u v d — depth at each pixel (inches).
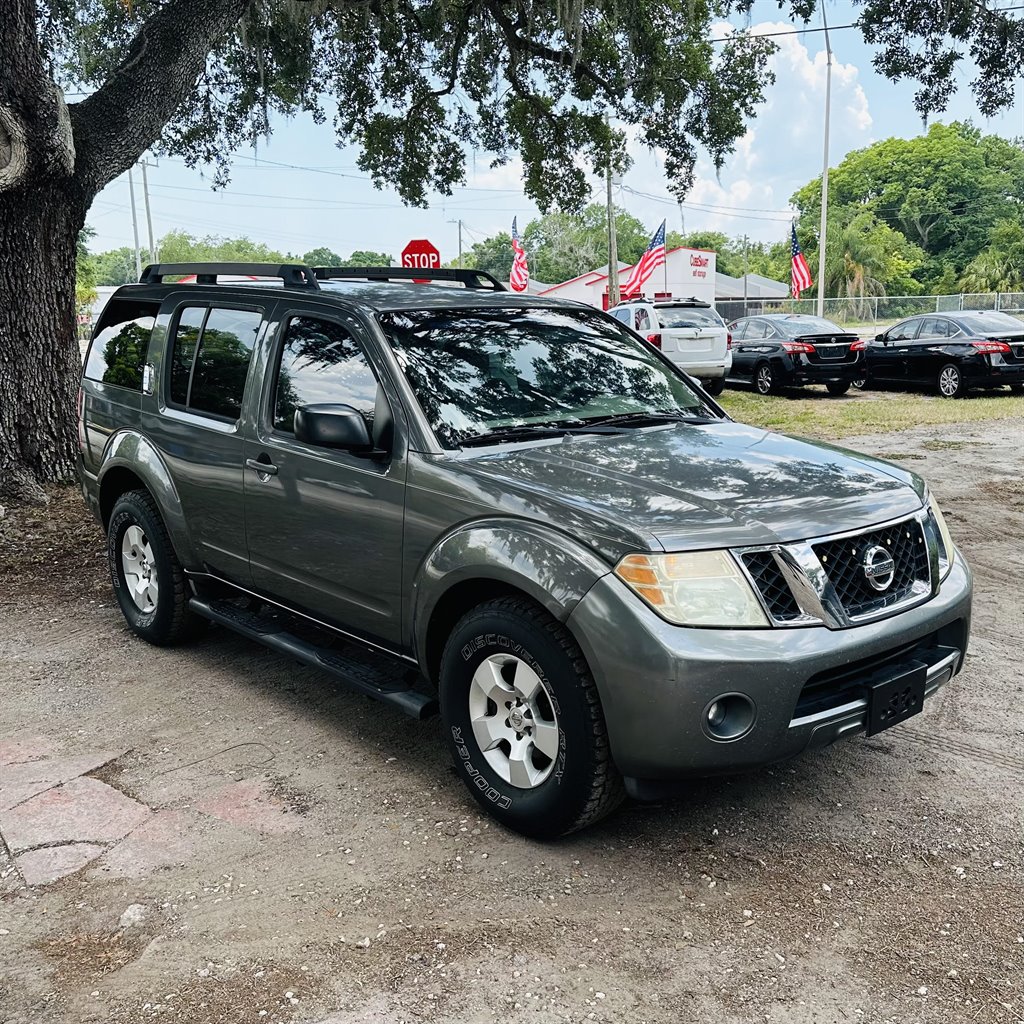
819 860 129.1
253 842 134.5
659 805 144.3
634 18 535.8
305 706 181.6
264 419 173.0
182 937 114.0
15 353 346.3
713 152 631.8
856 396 733.3
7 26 304.0
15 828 138.5
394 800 146.2
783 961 108.6
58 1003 103.3
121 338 221.3
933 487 377.1
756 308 2055.9
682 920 116.4
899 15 524.7
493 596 139.6
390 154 660.1
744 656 115.3
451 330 164.9
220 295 193.9
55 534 308.0
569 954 110.2
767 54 607.5
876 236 3294.8
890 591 131.5
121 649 213.2
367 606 155.5
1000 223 3398.1
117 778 153.6
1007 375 673.6
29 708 181.8
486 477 135.7
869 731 127.7
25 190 331.3
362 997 103.5
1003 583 253.6
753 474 139.1
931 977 105.4
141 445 204.1
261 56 502.3
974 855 129.5
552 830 129.9
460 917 117.3
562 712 124.0
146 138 378.0
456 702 139.3
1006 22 501.7
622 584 117.9
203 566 194.9
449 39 621.9
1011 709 176.1
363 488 151.2
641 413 168.7
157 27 377.4
